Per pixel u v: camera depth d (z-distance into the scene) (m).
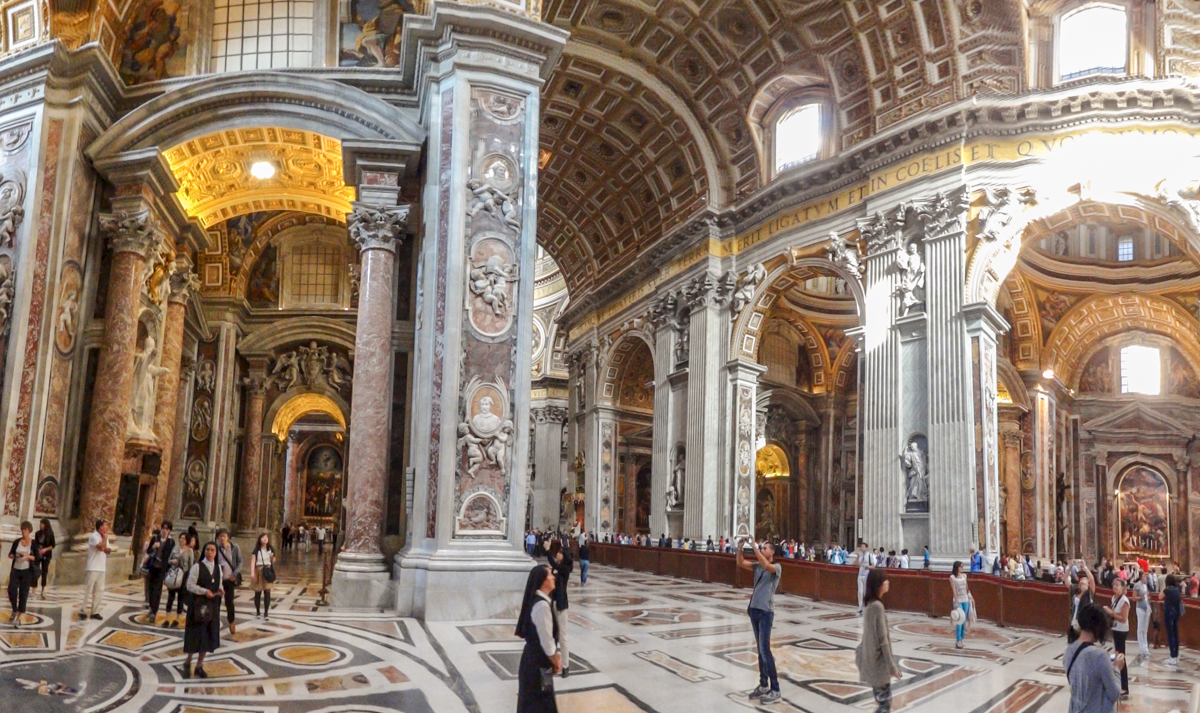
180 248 17.72
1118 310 29.72
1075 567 16.91
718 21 22.16
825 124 22.31
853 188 20.98
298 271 28.47
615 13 22.36
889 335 19.31
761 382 34.06
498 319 12.59
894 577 15.93
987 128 18.33
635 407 32.78
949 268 18.28
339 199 18.02
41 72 14.67
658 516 26.22
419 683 7.49
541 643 5.17
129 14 15.84
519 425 12.47
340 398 28.08
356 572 12.61
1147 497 31.36
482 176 12.90
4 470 13.55
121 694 6.64
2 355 13.88
